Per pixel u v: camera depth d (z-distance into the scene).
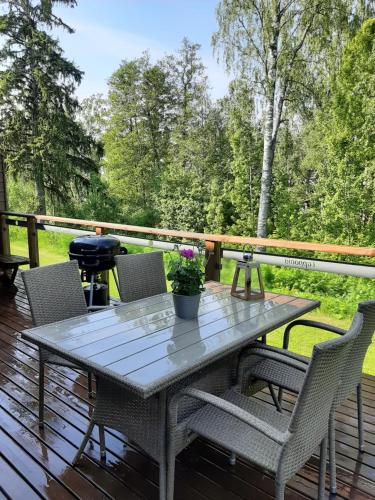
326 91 10.91
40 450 1.89
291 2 10.40
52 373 2.69
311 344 3.14
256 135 13.28
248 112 11.87
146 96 19.14
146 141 19.44
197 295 1.90
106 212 17.39
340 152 11.22
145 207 18.88
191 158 16.33
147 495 1.62
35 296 2.02
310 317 3.34
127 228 3.92
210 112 16.22
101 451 1.83
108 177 19.69
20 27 13.88
